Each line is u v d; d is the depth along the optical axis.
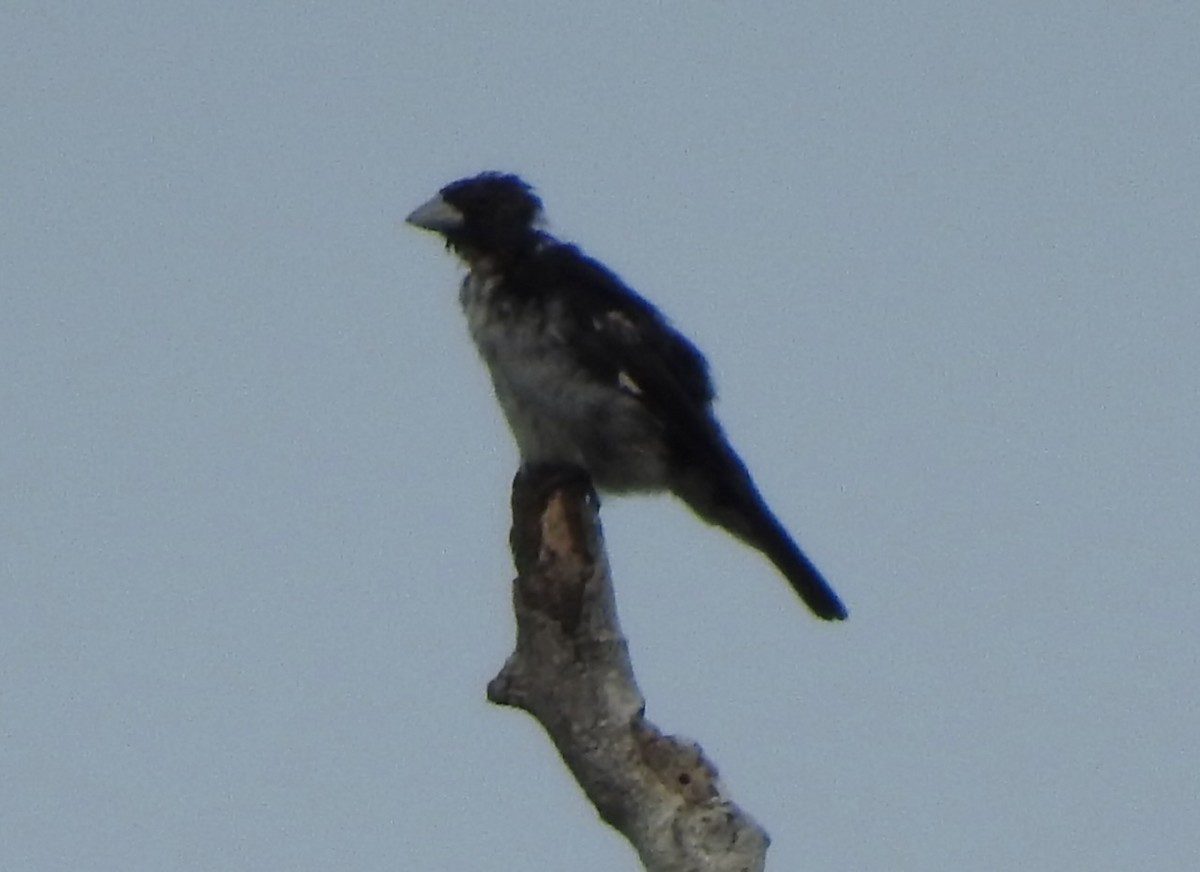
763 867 9.18
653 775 9.32
